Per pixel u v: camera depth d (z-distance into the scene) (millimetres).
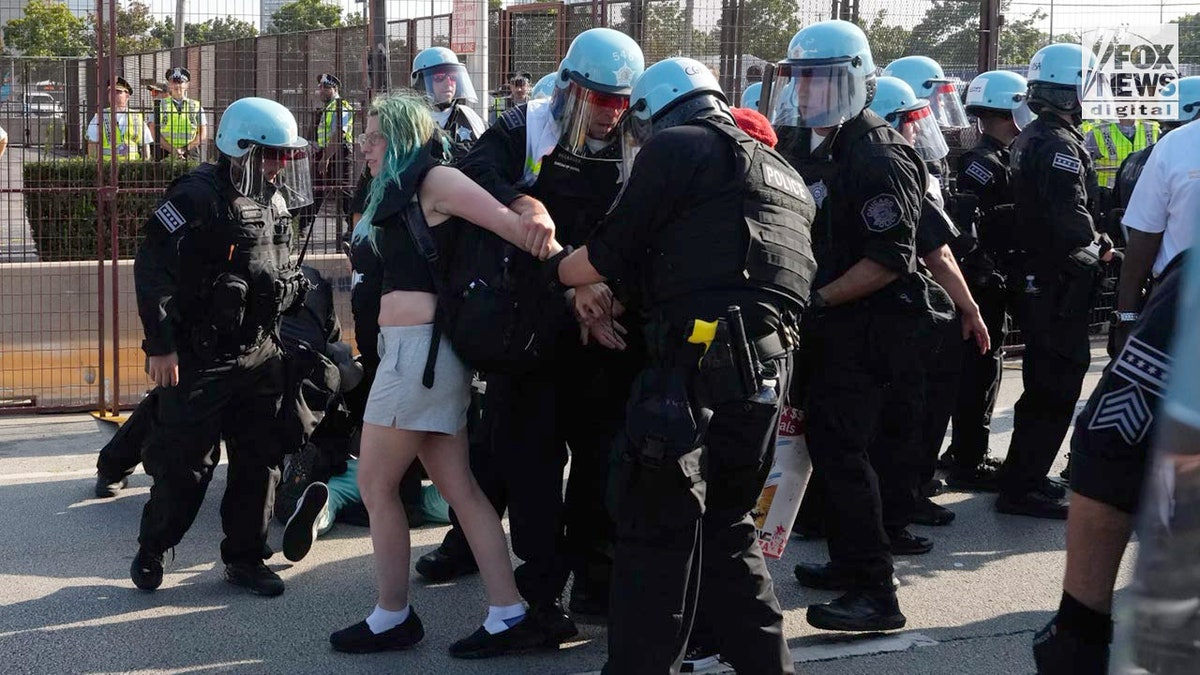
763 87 5258
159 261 4363
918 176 4062
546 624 4160
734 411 3252
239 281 4391
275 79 11227
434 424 3908
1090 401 2887
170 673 3994
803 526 5492
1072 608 2906
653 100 3498
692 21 8930
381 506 4066
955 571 5062
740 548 3420
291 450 4738
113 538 5359
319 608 4582
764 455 3338
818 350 4129
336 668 4047
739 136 3375
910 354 4121
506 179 4086
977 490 6289
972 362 6109
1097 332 10539
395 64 9711
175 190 4352
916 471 5105
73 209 8398
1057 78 5555
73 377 7887
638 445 3176
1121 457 2787
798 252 3379
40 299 7777
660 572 3242
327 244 8258
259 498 4711
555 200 4098
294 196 4707
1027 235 5602
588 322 3906
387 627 4145
